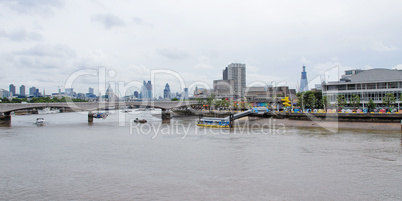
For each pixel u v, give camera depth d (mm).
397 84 130875
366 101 138000
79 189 42688
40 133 100875
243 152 64562
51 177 48375
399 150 64062
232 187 42656
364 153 61719
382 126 98188
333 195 39344
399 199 37906
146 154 64188
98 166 54594
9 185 44719
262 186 42875
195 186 43219
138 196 39750
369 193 39906
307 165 53250
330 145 70812
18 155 64312
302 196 39094
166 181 45625
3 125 130500
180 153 64750
